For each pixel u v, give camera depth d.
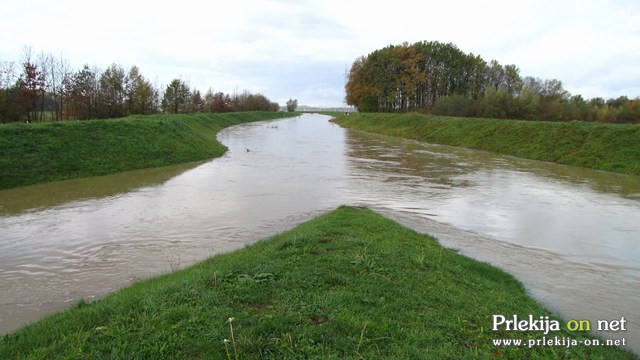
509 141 32.91
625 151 24.73
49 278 8.10
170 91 55.22
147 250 9.80
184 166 23.31
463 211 14.41
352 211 12.98
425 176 21.41
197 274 6.84
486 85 71.38
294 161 26.44
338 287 6.35
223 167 23.36
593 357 5.31
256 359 4.36
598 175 22.44
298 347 4.63
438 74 68.75
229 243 10.38
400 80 70.19
